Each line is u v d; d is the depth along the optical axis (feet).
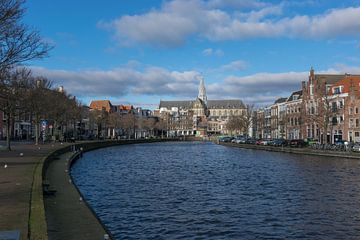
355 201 85.66
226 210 77.20
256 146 339.16
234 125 593.01
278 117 467.11
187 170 153.17
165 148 369.09
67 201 66.85
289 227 64.95
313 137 357.00
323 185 108.27
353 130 312.29
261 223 67.46
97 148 321.93
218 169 156.66
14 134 371.15
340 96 328.29
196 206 81.00
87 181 118.83
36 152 156.76
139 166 170.19
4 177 79.20
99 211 76.23
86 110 500.74
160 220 69.41
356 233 61.57
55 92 267.59
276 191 99.19
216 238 59.16
